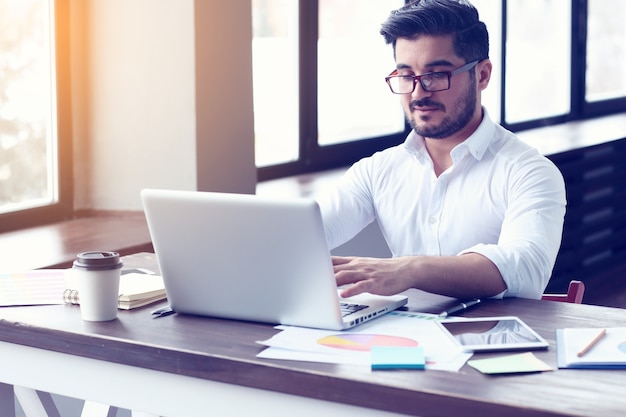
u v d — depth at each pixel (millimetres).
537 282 2211
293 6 4598
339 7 4879
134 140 3645
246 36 3746
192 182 3574
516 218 2336
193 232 1915
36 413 2209
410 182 2605
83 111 3709
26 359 1975
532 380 1555
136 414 1881
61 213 3670
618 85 7723
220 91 3645
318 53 4770
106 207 3740
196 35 3496
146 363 1790
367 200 2699
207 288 1952
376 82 5223
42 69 3586
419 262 2084
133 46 3588
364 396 1561
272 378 1649
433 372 1601
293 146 4707
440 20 2367
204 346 1769
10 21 3434
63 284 2271
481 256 2145
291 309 1877
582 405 1436
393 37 2453
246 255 1879
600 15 7348
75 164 3732
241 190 3795
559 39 6879
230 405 1729
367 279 2021
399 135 5453
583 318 1959
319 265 1809
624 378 1562
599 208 5746
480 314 2010
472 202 2486
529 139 5793
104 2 3605
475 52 2430
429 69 2400
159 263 1995
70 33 3641
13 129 3490
